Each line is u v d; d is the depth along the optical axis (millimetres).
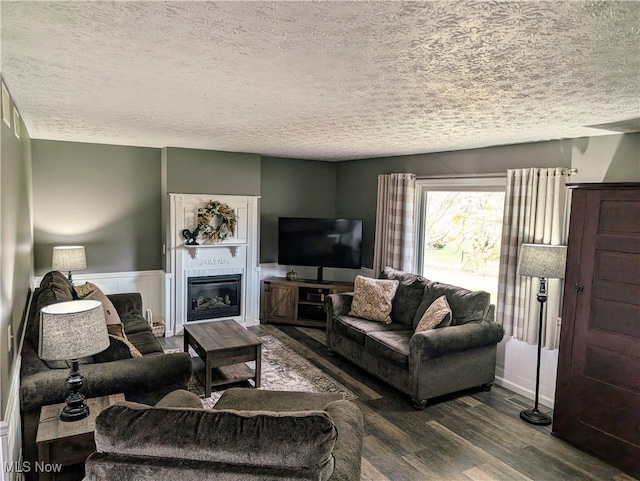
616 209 3033
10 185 2625
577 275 3287
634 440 2977
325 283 6379
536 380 3795
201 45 1750
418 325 4398
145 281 5953
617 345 3053
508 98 2553
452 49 1740
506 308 4320
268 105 2879
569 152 3936
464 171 4984
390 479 2902
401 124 3486
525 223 4152
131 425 1680
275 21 1484
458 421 3713
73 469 2611
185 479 1599
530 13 1374
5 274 2318
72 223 5477
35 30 1610
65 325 2367
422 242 5676
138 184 5805
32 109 3227
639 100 2523
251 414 1723
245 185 6129
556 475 2992
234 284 6246
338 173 7227
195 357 4922
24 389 2568
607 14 1369
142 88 2494
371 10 1374
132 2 1354
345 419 2332
